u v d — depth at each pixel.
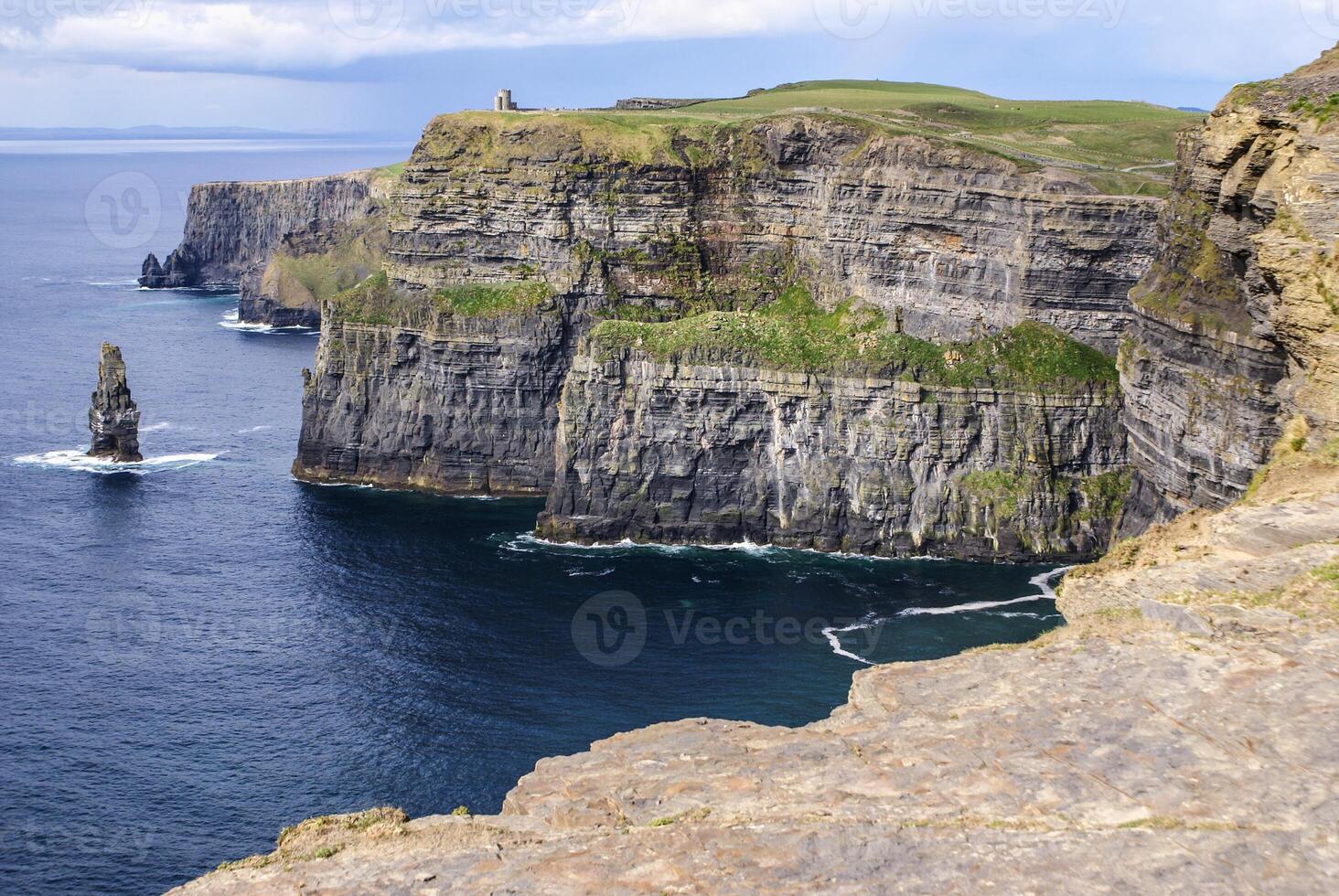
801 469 141.75
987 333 147.50
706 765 43.69
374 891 37.28
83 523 143.00
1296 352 63.06
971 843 36.44
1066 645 46.88
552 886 36.69
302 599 119.81
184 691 98.56
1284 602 45.06
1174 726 40.25
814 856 36.81
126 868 74.25
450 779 84.31
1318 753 37.47
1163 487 96.19
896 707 45.56
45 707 95.69
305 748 89.12
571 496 144.38
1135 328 101.75
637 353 144.88
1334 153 64.69
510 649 107.12
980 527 136.00
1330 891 32.66
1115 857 35.03
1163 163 168.50
